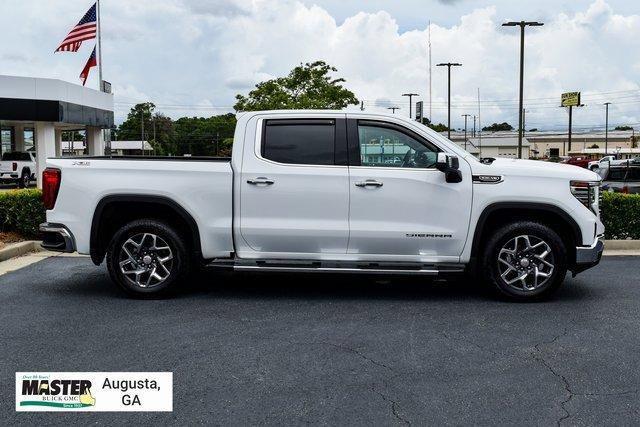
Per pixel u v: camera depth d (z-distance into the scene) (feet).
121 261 22.16
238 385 14.48
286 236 21.74
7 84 87.97
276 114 22.03
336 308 21.25
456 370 15.48
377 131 21.91
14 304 21.56
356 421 12.71
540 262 22.02
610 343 17.62
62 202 22.07
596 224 21.84
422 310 21.02
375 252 21.88
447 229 21.65
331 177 21.54
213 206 21.81
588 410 13.28
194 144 368.68
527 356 16.52
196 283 24.98
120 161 22.00
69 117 95.55
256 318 19.95
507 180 21.58
